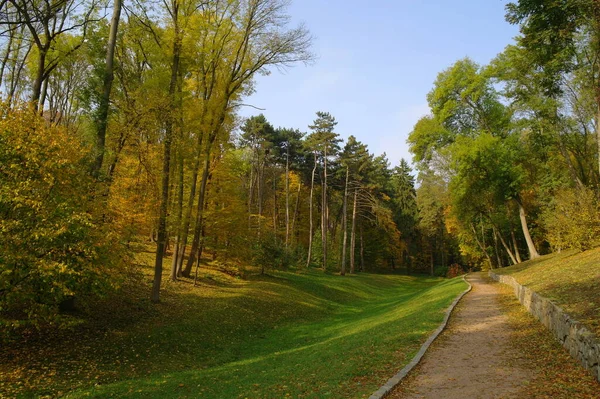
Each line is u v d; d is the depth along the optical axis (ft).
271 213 169.99
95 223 34.24
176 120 50.85
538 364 25.77
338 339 44.83
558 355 26.96
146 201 50.16
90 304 46.39
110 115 45.57
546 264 72.28
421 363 28.04
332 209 194.29
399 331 39.83
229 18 62.28
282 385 27.30
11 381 26.78
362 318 67.97
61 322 32.86
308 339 52.65
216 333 50.49
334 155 151.23
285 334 56.44
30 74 61.67
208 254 110.22
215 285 75.72
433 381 23.88
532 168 116.88
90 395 26.35
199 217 71.67
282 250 100.42
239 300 67.31
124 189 48.47
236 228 83.97
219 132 65.77
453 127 111.04
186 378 32.22
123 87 53.93
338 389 23.77
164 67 58.34
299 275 115.55
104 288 34.09
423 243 212.23
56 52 50.67
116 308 48.83
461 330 39.17
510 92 91.71
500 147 96.48
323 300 90.33
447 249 211.20
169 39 54.54
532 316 41.68
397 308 71.26
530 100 87.76
